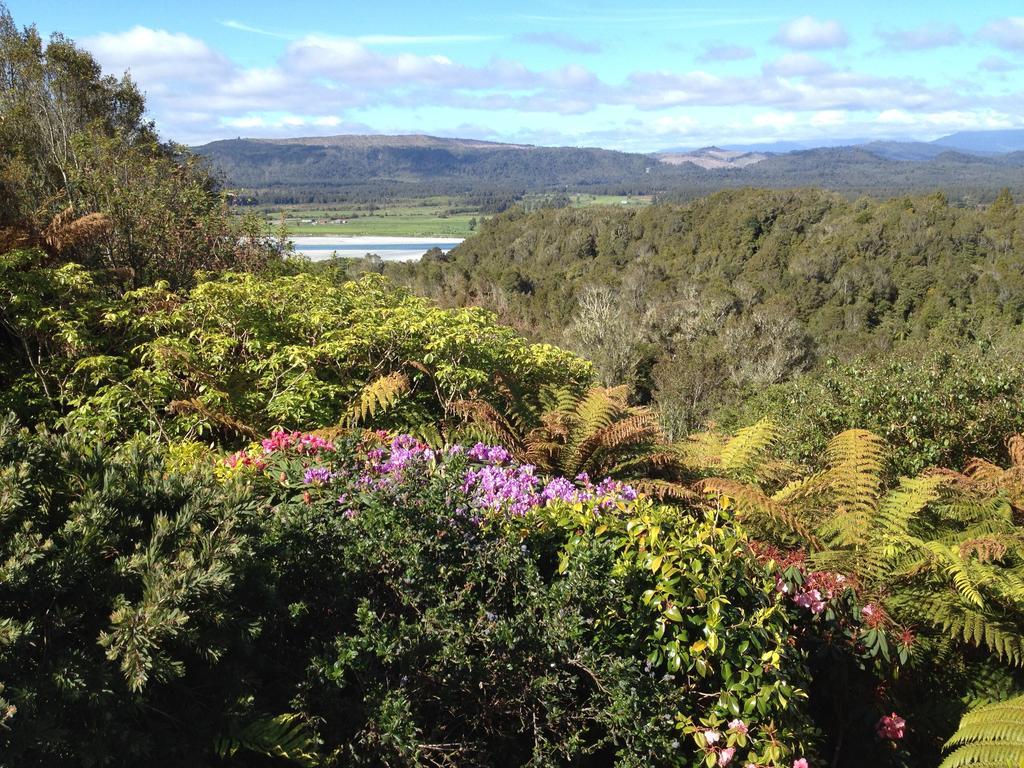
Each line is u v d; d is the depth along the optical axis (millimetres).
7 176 9062
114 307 5711
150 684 1719
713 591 2336
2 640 1513
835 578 2996
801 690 2350
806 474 5645
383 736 1883
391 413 5250
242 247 9422
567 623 2195
